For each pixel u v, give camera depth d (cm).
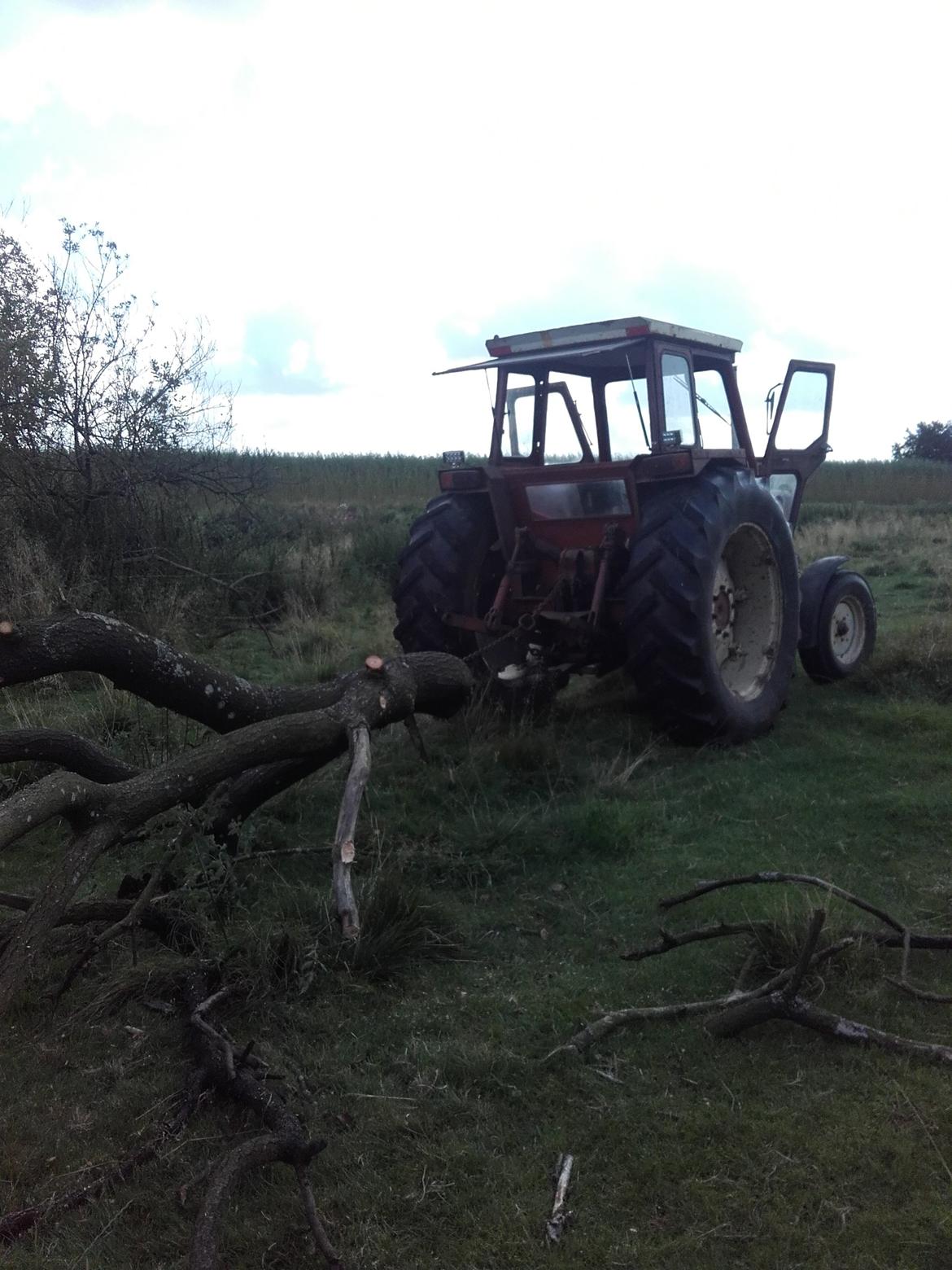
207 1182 228
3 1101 266
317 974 315
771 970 308
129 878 350
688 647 500
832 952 299
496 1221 221
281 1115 239
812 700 619
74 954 327
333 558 1094
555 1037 285
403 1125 250
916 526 1625
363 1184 232
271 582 964
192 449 879
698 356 600
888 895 361
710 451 540
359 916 327
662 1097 259
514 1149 244
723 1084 261
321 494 2295
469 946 339
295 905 356
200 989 299
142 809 273
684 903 360
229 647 805
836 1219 219
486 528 595
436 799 469
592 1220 221
